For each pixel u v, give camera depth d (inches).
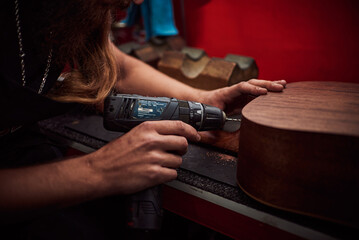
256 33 63.9
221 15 67.6
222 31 69.2
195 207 22.0
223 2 65.9
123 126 22.5
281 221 18.2
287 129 16.5
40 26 20.6
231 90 26.9
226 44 69.9
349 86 25.4
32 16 20.5
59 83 26.4
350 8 51.0
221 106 28.3
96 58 26.5
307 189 17.3
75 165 18.5
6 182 16.6
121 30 86.0
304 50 58.9
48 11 19.7
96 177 18.0
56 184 17.3
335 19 53.2
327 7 53.1
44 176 17.5
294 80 62.1
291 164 17.1
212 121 24.0
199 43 74.8
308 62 59.4
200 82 39.6
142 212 18.9
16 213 16.4
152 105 22.8
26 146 24.2
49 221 20.5
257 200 19.2
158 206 19.5
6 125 20.5
